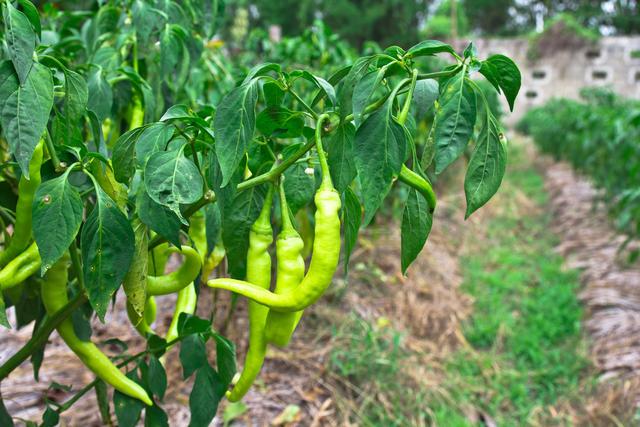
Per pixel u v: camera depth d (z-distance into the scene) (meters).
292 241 0.57
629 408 1.58
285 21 13.33
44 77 0.53
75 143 0.60
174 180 0.54
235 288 0.55
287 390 1.47
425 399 1.60
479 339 2.09
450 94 0.52
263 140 0.66
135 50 0.98
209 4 1.04
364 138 0.51
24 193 0.59
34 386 1.33
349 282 2.14
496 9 20.97
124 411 0.70
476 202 0.53
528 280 2.71
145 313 0.73
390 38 12.80
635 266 2.60
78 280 0.64
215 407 0.72
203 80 1.49
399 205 2.60
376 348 1.68
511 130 11.59
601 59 11.28
